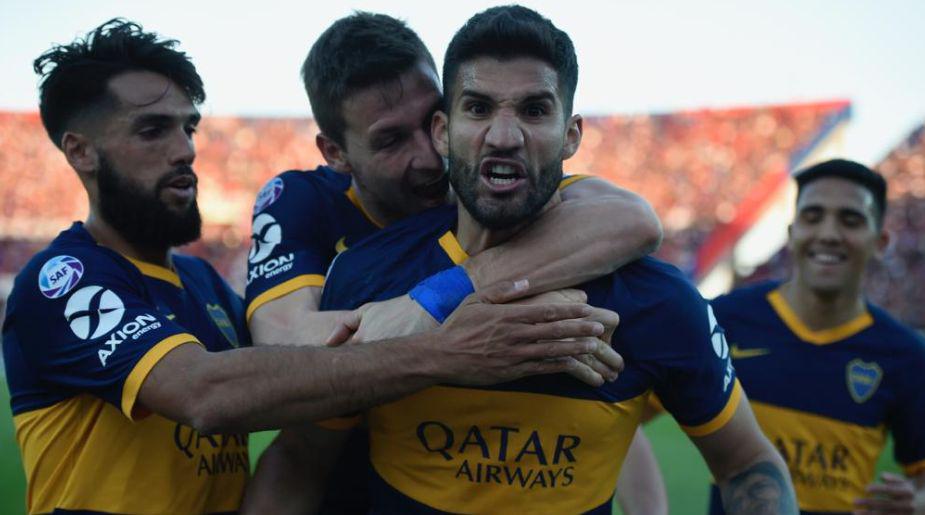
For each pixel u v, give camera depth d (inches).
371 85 95.8
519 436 79.4
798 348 143.2
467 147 77.4
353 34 98.3
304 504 90.1
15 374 96.2
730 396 85.1
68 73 97.0
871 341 142.1
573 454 80.1
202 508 95.9
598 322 77.0
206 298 106.8
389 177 98.7
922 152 762.2
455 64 78.7
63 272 91.4
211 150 892.6
